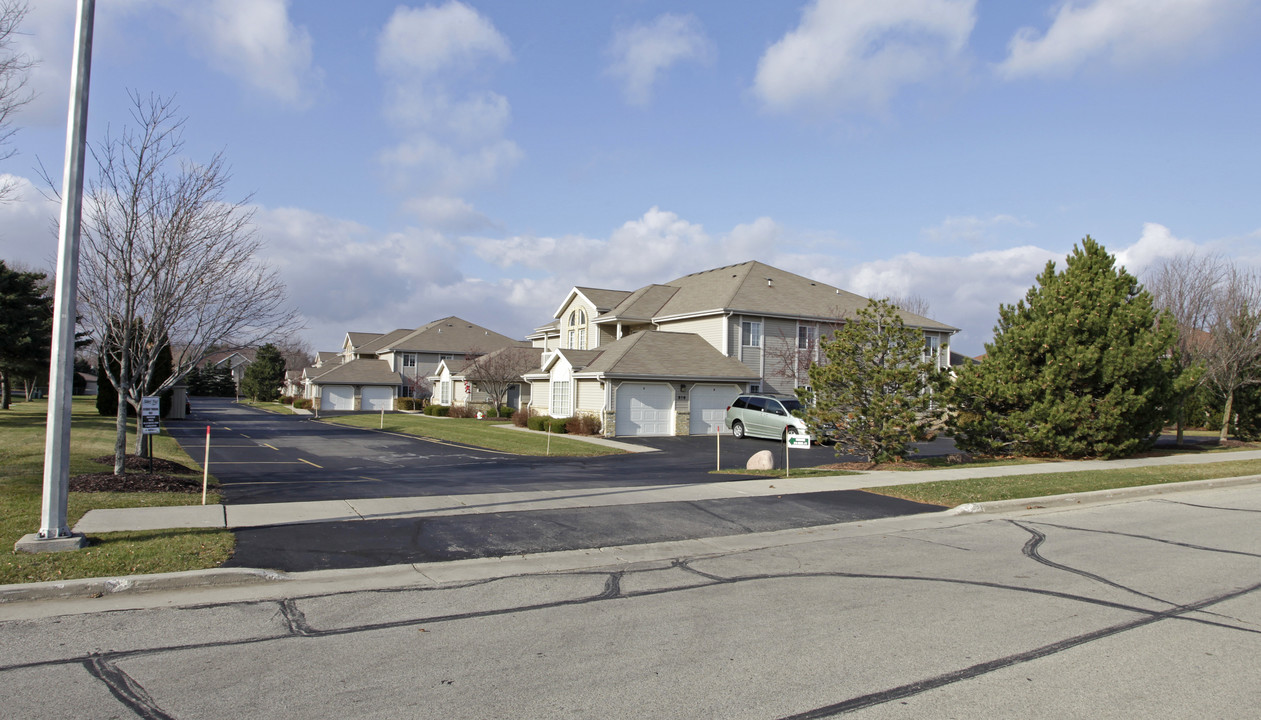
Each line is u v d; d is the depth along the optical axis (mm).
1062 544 9805
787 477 15953
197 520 9914
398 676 5113
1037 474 16422
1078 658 5527
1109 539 10148
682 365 31828
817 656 5547
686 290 40531
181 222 13742
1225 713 4547
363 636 5988
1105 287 20516
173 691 4812
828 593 7391
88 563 7547
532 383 37969
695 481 15367
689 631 6156
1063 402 20047
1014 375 20656
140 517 9977
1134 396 19641
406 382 64062
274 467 18781
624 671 5227
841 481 15117
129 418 34344
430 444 27594
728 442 27500
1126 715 4508
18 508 9867
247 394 84625
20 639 5789
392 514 10914
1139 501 13758
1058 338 20234
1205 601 7098
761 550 9492
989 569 8406
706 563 8742
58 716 4406
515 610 6777
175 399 42188
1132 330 20672
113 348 14891
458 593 7355
